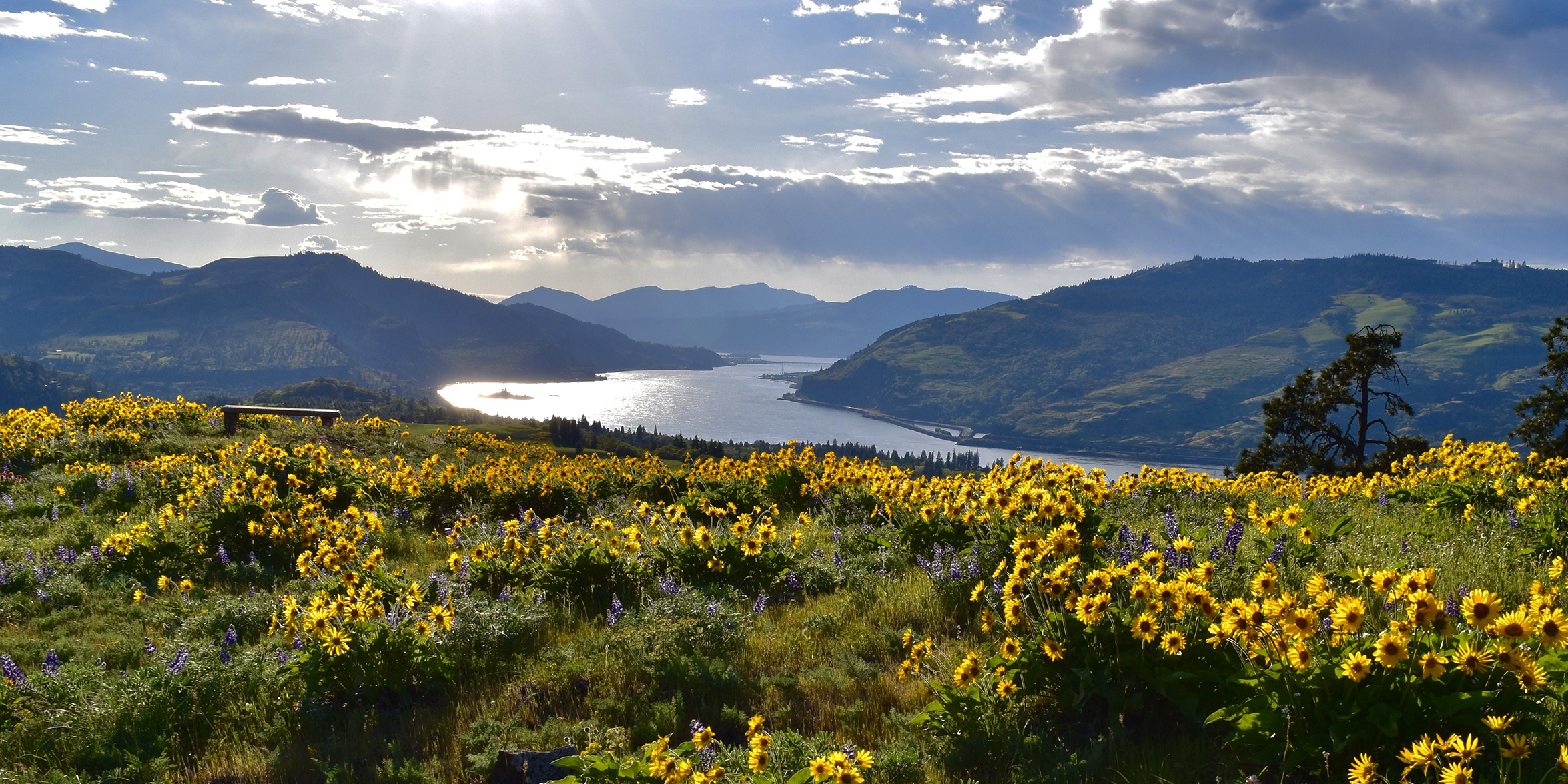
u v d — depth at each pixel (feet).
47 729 21.68
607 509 52.65
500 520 49.65
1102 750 16.12
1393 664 12.99
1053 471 36.99
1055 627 18.33
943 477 41.06
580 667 24.03
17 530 45.03
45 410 78.38
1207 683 16.65
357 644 23.56
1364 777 12.32
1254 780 13.50
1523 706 13.07
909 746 18.04
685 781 15.72
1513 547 28.02
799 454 56.54
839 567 33.73
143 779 20.20
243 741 21.85
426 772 19.01
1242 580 22.99
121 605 33.55
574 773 17.16
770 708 21.26
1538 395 117.70
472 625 26.40
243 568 38.11
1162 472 49.24
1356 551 26.58
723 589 30.63
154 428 78.13
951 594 27.14
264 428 83.20
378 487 55.11
